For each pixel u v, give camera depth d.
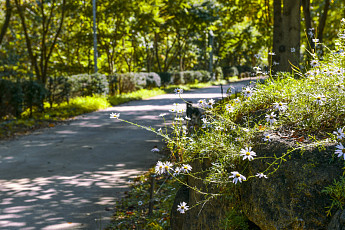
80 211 6.21
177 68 59.34
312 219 2.36
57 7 28.00
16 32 29.97
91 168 8.77
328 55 4.35
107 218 5.95
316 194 2.41
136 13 30.31
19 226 5.60
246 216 2.96
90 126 14.77
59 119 16.72
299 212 2.43
